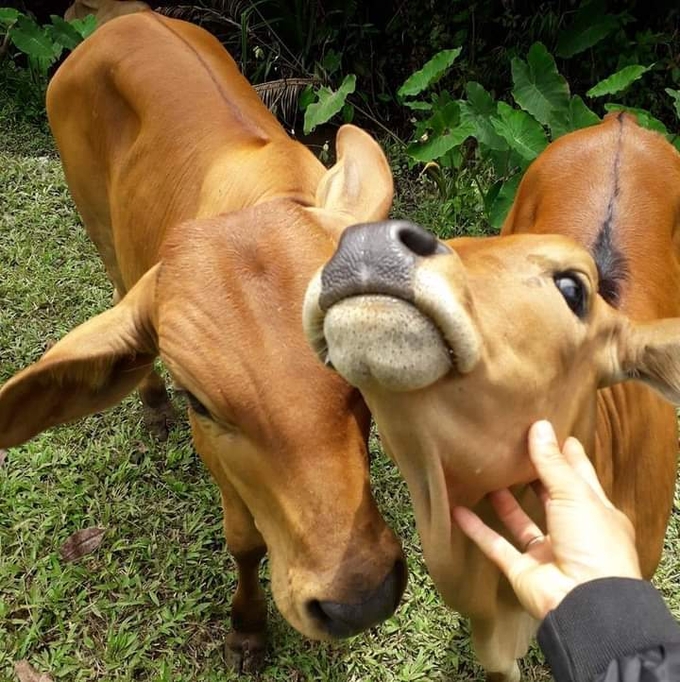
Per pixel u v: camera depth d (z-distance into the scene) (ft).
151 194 3.88
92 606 4.01
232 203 3.38
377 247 1.53
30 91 7.57
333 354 1.62
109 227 4.62
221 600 4.07
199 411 2.51
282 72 7.88
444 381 1.77
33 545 4.23
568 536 1.88
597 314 2.10
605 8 7.02
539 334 1.90
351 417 2.40
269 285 2.40
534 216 3.80
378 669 3.76
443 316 1.54
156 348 2.79
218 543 4.28
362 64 7.82
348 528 2.36
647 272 3.29
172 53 4.04
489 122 6.07
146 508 4.44
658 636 1.72
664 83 7.16
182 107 3.86
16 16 7.44
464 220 6.22
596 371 2.15
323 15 7.75
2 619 3.98
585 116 5.93
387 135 7.61
